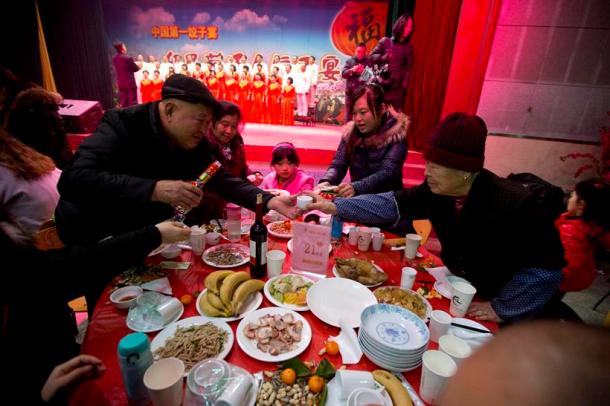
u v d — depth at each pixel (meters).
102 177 1.26
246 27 6.10
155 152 1.47
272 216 1.97
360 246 1.62
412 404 0.76
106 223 1.47
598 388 0.26
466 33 4.00
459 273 1.42
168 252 1.41
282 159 2.44
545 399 0.27
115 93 6.34
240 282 1.15
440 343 0.90
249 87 6.24
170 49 6.27
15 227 0.74
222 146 2.35
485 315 1.17
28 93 1.87
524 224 1.14
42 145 1.93
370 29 5.96
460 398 0.33
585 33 3.64
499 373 0.31
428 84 4.62
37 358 0.73
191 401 0.72
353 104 2.06
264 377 0.84
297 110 6.38
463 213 1.32
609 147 3.67
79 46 5.90
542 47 3.79
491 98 4.09
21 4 5.24
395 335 0.98
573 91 3.85
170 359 0.76
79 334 1.94
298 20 6.00
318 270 1.36
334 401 0.79
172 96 1.31
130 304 1.09
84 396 0.76
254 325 1.01
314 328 1.06
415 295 1.22
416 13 4.47
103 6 6.00
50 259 0.94
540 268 1.12
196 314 1.08
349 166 2.36
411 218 1.57
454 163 1.18
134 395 0.74
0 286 0.64
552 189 2.64
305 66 6.22
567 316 1.41
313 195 1.60
